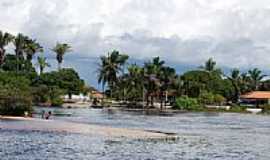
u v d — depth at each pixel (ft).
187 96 621.31
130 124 285.84
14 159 122.21
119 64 617.21
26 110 283.38
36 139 167.73
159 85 596.29
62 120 280.92
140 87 611.47
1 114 276.00
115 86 637.71
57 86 592.60
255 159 143.43
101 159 128.98
